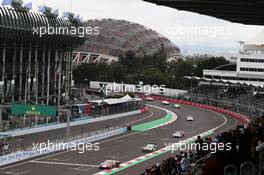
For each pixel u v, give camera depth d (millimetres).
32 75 108938
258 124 27125
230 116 133500
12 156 62062
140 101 153750
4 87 99062
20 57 104000
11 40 100125
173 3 22062
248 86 162375
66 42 121312
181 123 116438
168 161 30328
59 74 122062
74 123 102500
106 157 68750
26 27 101812
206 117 130125
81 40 130500
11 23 96688
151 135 94750
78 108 112188
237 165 13945
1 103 96500
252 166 12562
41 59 113875
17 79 104188
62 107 111500
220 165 13867
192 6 22875
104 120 114875
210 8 23578
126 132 99125
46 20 111188
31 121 92562
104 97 156500
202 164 18547
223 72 183000
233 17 28125
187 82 196875
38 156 67125
